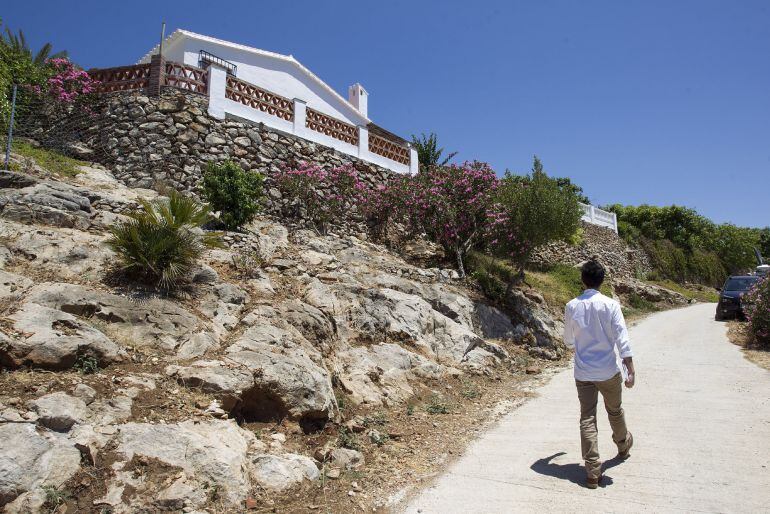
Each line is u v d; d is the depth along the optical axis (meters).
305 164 13.32
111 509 3.61
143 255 6.49
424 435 6.12
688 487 4.25
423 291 11.09
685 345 12.05
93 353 4.92
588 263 4.87
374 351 8.10
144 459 4.00
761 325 11.33
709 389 7.66
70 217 7.51
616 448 5.30
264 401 5.50
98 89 12.45
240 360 5.57
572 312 4.68
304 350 6.50
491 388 8.73
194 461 4.14
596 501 4.12
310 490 4.51
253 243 9.87
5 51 12.59
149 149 11.34
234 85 12.94
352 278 9.93
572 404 7.43
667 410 6.61
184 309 6.32
